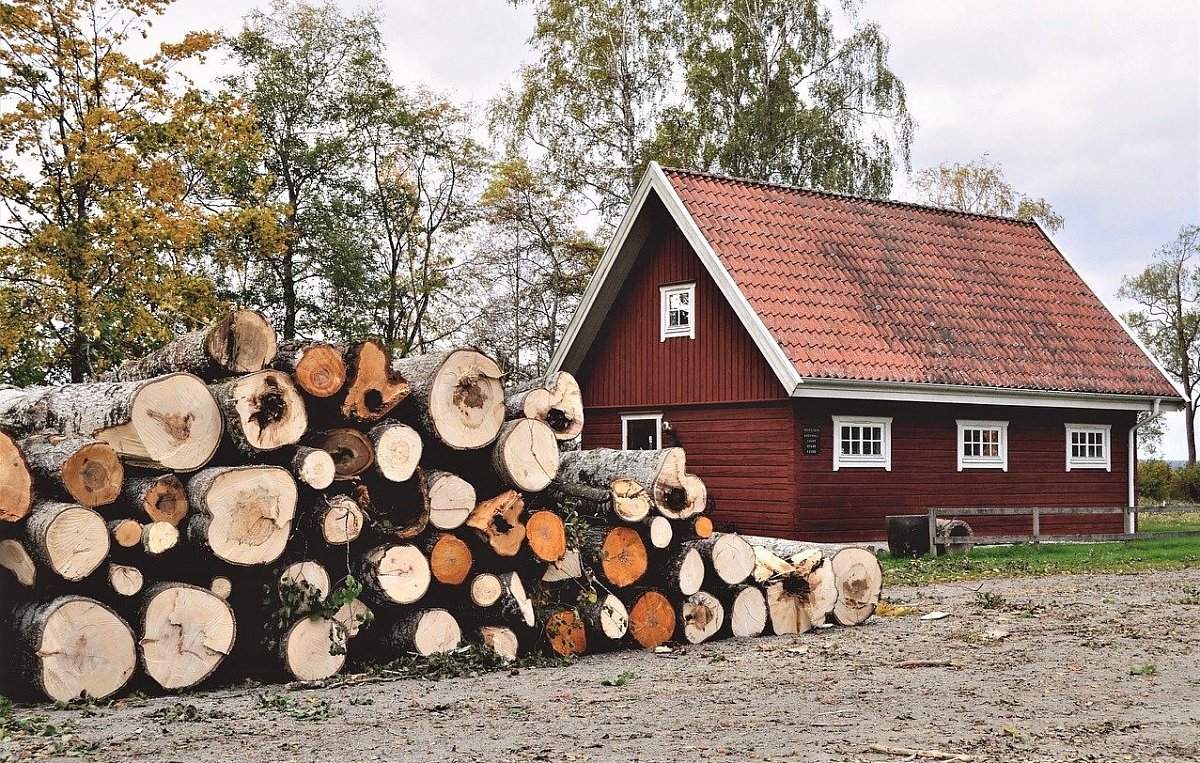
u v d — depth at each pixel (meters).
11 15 25.75
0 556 8.98
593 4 37.94
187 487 9.29
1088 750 7.00
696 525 11.77
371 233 40.69
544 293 39.69
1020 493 24.53
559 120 38.56
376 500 10.22
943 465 23.42
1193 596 14.98
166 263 28.41
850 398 21.67
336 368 9.84
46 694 8.51
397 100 40.44
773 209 24.56
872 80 37.69
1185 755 6.88
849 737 7.36
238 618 9.88
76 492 8.77
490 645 10.30
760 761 6.76
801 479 21.52
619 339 25.39
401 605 10.13
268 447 9.46
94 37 26.98
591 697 8.80
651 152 37.28
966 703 8.45
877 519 22.41
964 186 55.41
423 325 42.06
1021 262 27.27
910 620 13.05
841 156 37.38
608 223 39.16
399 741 7.39
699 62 37.56
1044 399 24.05
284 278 38.19
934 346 23.19
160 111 27.61
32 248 25.80
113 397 9.36
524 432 10.71
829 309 22.61
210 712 8.30
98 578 8.93
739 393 22.50
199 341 9.93
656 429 24.52
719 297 23.02
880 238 25.48
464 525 10.45
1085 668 9.89
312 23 39.25
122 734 7.65
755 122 36.97
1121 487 26.19
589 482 11.78
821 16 37.56
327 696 8.98
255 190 30.17
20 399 10.69
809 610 12.31
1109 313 27.06
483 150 41.00
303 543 9.84
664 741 7.29
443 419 10.37
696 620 11.55
